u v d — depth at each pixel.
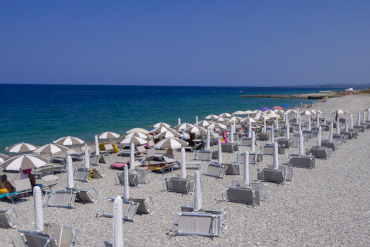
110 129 27.47
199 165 13.31
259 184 8.63
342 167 11.95
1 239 6.67
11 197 9.06
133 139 13.51
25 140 21.92
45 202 8.61
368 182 9.88
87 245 6.20
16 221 7.67
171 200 8.80
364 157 13.59
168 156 12.76
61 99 75.25
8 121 32.12
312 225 6.79
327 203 8.12
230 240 6.21
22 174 10.02
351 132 18.34
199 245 6.06
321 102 58.19
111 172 12.62
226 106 57.66
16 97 79.88
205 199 8.78
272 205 8.11
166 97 94.75
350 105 46.84
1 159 12.12
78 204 8.73
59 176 12.34
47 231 6.01
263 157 14.45
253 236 6.35
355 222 6.86
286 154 14.97
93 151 16.62
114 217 5.06
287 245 5.93
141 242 6.26
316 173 11.20
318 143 14.77
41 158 9.99
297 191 9.20
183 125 18.67
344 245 5.84
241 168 12.45
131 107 52.97
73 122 32.00
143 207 7.66
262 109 28.59
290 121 29.64
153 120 34.41
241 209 7.89
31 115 38.03
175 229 6.82
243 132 21.66
